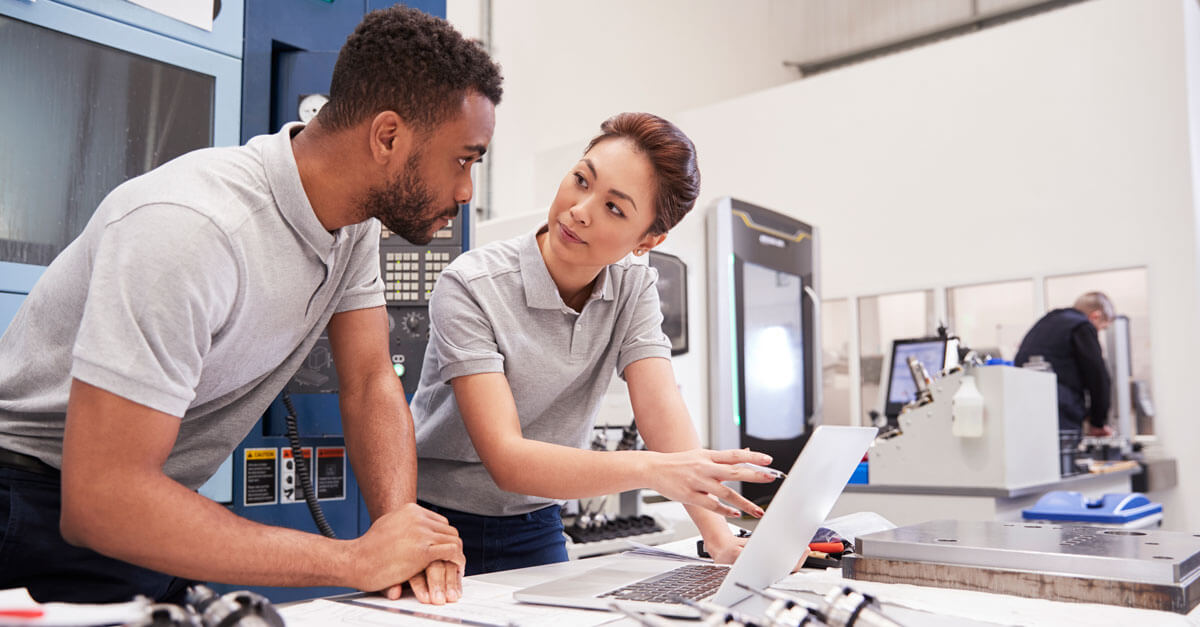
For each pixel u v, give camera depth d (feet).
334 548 3.50
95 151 5.19
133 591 4.09
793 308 12.26
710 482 3.87
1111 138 17.17
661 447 5.01
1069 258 17.52
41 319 3.73
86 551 3.92
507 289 4.91
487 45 20.01
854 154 20.62
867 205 20.34
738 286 11.03
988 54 18.84
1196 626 3.09
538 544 5.67
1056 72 17.92
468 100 3.65
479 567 5.47
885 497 8.78
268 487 5.79
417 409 5.57
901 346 12.07
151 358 3.21
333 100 3.71
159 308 3.22
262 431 6.04
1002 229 18.44
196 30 5.62
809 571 4.29
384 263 6.28
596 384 5.38
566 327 5.06
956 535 4.15
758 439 11.21
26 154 4.90
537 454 4.26
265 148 3.77
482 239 9.14
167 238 3.26
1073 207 17.54
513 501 5.46
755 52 26.55
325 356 6.05
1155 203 16.56
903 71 19.99
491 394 4.52
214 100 5.71
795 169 21.45
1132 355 16.84
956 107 19.20
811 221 21.16
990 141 18.71
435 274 6.28
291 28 6.19
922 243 19.49
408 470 4.26
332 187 3.76
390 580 3.49
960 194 19.03
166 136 5.50
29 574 3.83
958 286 18.94
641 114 4.66
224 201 3.52
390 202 3.78
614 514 8.52
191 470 4.25
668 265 9.78
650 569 4.14
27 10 4.84
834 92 21.01
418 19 3.64
